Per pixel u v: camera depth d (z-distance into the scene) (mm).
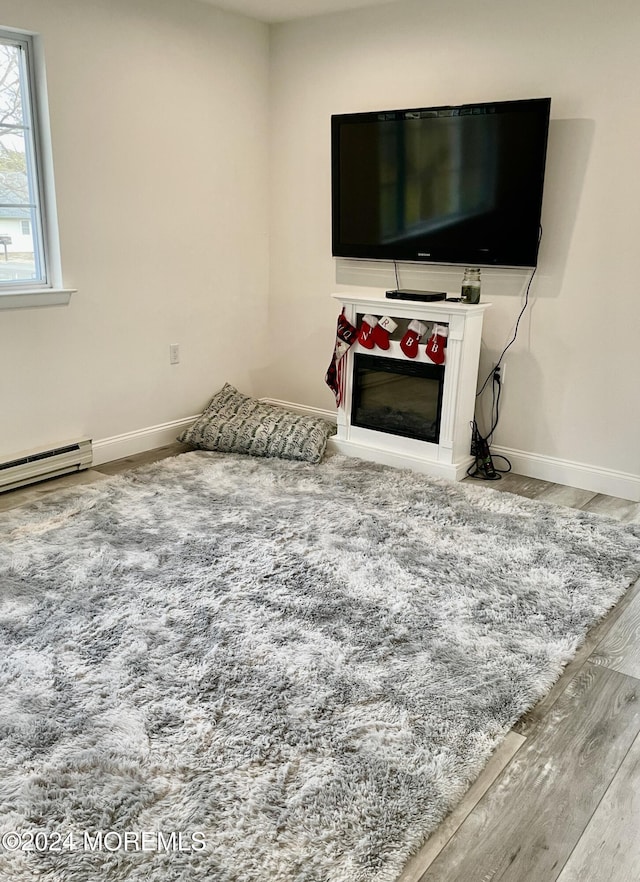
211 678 2059
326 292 4438
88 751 1773
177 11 3762
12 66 3203
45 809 1606
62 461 3625
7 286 3350
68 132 3377
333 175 4082
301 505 3309
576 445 3654
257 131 4406
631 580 2684
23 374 3424
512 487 3672
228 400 4379
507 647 2244
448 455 3709
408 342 3662
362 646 2229
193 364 4324
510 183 3475
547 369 3658
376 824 1584
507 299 3711
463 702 1984
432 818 1602
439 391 3660
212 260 4289
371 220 4012
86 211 3539
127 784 1673
